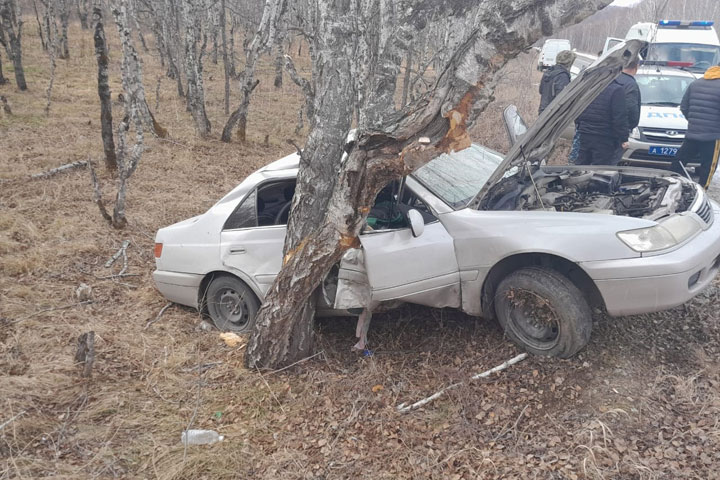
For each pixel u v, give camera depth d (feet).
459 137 8.34
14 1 57.88
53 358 12.36
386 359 12.61
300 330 12.02
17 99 39.27
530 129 11.92
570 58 22.66
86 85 46.91
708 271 11.86
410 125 8.41
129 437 10.20
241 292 13.88
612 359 11.88
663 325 13.32
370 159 9.07
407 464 9.46
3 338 13.16
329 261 10.60
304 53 77.66
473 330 13.38
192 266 14.32
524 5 7.26
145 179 26.03
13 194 22.62
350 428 10.40
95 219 20.95
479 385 11.35
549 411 10.52
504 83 46.01
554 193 14.64
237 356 12.91
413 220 11.39
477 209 12.37
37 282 16.19
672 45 33.50
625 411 10.25
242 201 13.85
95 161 27.37
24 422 10.13
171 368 12.41
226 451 9.85
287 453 9.79
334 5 10.03
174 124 37.24
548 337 11.93
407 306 14.55
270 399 11.25
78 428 10.32
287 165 14.12
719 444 9.30
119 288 16.43
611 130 19.52
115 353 12.88
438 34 33.50
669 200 12.83
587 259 11.00
